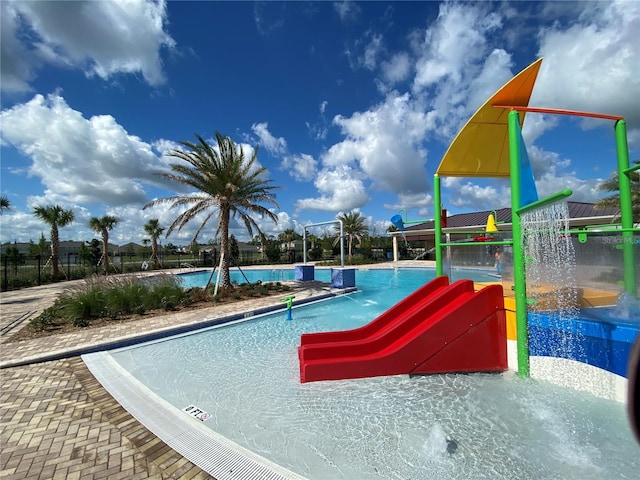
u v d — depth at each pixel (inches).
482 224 994.1
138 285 397.1
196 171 502.0
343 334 208.1
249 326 318.0
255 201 544.4
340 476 103.7
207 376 193.9
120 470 103.2
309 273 640.4
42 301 475.8
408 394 159.5
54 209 818.8
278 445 122.2
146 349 249.0
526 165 162.6
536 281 163.9
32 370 201.0
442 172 240.8
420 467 107.6
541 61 171.5
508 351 182.2
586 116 177.9
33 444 118.3
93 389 171.5
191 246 609.0
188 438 122.7
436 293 225.0
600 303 147.7
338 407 151.0
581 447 115.3
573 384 150.9
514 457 111.2
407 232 1102.4
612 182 609.6
